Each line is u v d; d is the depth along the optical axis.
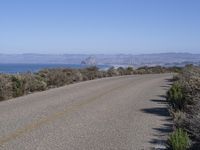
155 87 32.44
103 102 20.84
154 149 10.11
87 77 45.94
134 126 13.64
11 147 9.95
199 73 30.44
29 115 15.52
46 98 22.62
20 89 25.28
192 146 9.77
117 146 10.42
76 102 20.47
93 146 10.34
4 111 16.80
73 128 12.91
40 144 10.38
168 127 13.46
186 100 17.03
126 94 25.75
